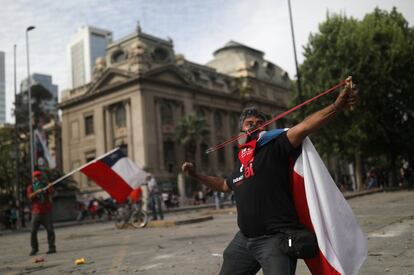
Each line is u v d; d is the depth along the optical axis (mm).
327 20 33875
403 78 31859
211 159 54969
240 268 2924
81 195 51312
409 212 12945
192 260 7254
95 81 51812
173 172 49531
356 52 30734
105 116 51375
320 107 31547
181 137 49094
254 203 2770
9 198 47531
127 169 10062
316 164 2752
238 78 61562
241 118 3082
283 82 72250
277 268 2594
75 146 54438
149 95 48500
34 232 10289
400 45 31516
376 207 16031
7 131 51438
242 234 2934
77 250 10500
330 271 2557
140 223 16891
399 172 52938
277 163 2771
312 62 33344
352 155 37062
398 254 6367
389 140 32750
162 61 51375
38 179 10430
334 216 2686
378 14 37625
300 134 2643
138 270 6707
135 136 47844
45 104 57031
